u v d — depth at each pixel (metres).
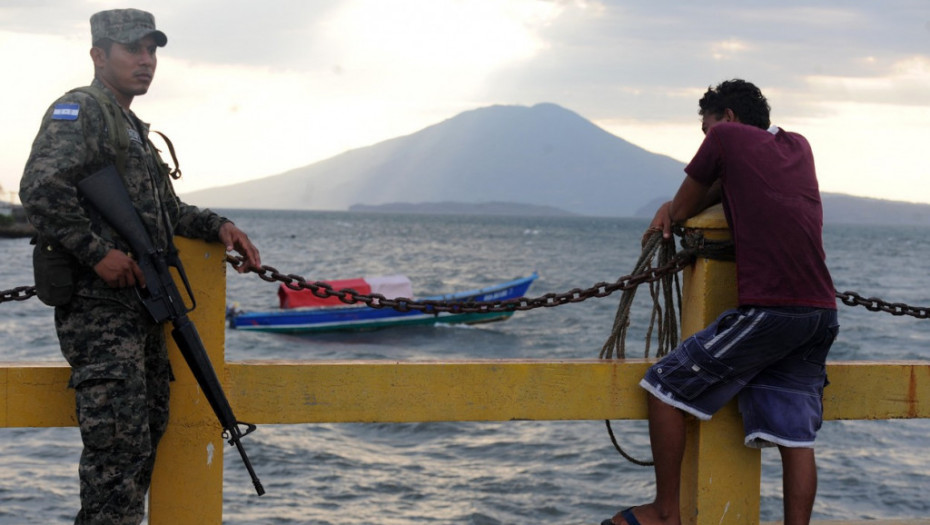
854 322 30.17
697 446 3.64
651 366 3.52
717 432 3.62
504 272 57.50
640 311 34.38
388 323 27.72
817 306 3.29
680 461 3.49
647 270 3.71
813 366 3.45
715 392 3.41
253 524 8.45
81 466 2.92
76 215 2.75
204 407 3.37
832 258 82.62
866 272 61.59
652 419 3.49
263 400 3.40
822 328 3.33
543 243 113.44
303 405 3.42
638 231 197.00
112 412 2.85
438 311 3.55
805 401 3.45
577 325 29.80
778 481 10.08
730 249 3.56
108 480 2.90
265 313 27.45
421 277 51.97
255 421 3.40
